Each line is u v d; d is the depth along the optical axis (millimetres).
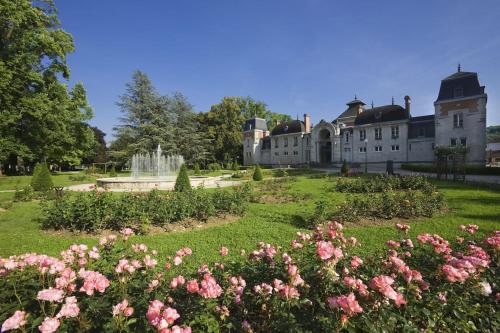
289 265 3098
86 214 8203
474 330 2793
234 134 62062
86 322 2400
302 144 58812
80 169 71062
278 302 2666
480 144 34812
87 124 33500
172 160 43375
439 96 38125
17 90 24578
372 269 3441
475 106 35156
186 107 54031
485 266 3189
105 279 2693
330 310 2545
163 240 7582
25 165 41562
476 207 10625
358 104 53000
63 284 2709
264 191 17078
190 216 9492
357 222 9031
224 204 10281
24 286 3008
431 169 31078
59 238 7770
